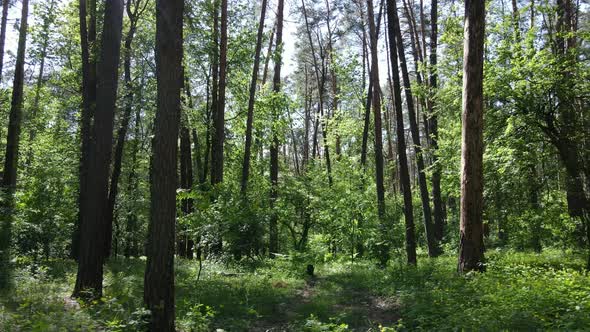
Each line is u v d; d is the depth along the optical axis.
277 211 14.72
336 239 17.12
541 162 14.41
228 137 24.97
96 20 16.44
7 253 12.44
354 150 32.28
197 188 13.05
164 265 7.18
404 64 17.12
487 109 14.76
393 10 14.91
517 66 14.17
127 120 15.99
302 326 7.86
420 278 11.77
